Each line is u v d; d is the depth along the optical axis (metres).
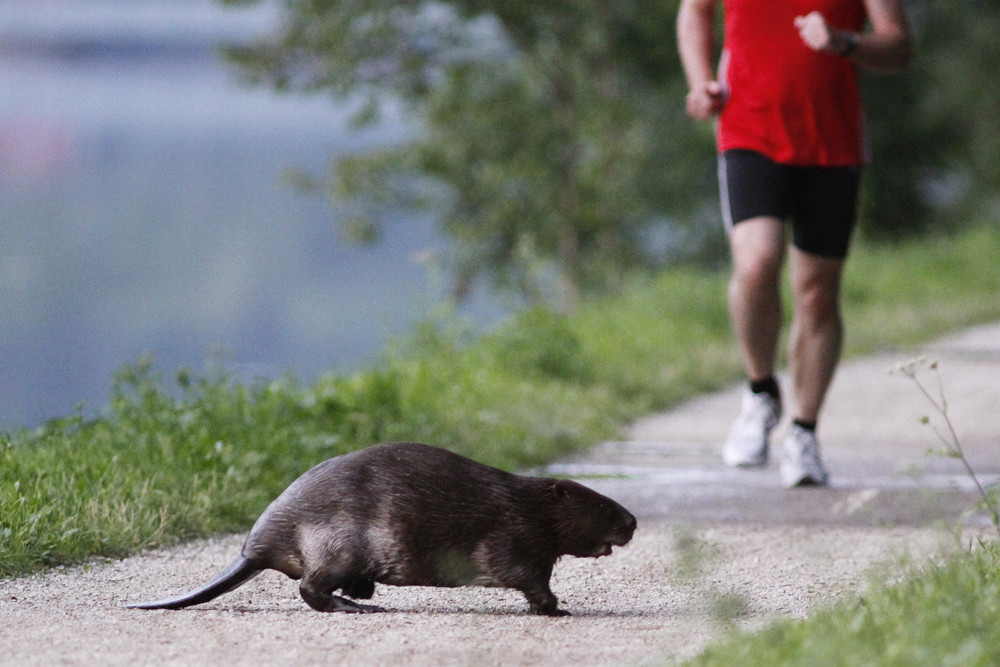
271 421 23.45
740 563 16.97
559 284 88.56
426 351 38.81
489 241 89.81
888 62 22.09
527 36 86.50
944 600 11.73
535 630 12.91
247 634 12.60
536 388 35.94
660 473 25.58
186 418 22.23
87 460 19.47
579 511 13.53
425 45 87.19
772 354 24.36
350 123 89.69
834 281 23.11
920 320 56.38
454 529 13.33
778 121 22.53
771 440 31.03
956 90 104.81
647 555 17.47
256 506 19.52
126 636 12.53
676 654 11.55
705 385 40.81
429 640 12.36
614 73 91.88
